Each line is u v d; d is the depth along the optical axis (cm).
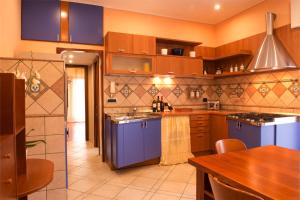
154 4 372
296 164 138
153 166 350
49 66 215
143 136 340
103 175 313
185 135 380
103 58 377
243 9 396
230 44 425
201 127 396
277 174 121
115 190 265
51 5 343
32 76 206
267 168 131
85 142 538
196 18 438
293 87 319
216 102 450
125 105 395
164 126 366
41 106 212
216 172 125
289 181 111
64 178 219
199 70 422
